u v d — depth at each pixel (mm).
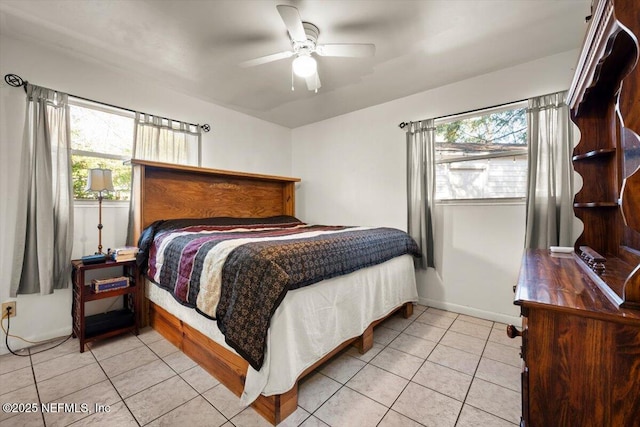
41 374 1786
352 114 3699
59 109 2236
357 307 1988
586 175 1632
